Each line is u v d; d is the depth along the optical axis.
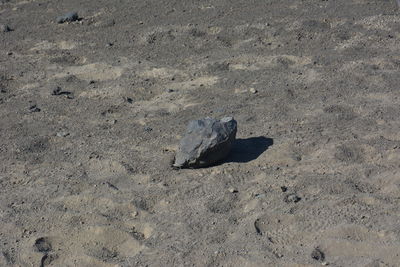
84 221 4.85
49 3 9.21
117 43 7.80
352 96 6.36
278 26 7.88
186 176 5.27
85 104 6.55
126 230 4.72
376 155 5.38
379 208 4.73
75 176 5.36
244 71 7.02
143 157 5.56
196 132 5.29
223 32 7.84
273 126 5.89
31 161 5.63
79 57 7.57
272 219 4.70
